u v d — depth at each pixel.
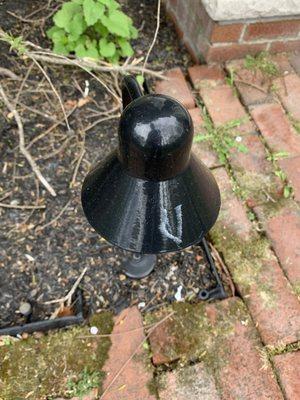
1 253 0.89
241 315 0.84
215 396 0.76
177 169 0.45
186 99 1.15
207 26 1.12
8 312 0.84
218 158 1.05
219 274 0.89
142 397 0.76
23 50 1.00
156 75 1.15
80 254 0.90
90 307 0.85
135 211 0.47
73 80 1.14
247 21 1.11
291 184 1.02
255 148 1.07
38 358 0.79
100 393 0.76
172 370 0.78
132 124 0.42
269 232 0.94
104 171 0.50
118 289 0.87
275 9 1.08
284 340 0.82
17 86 1.11
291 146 1.08
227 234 0.93
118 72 1.15
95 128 1.07
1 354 0.79
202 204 0.50
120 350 0.80
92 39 1.17
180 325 0.83
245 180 1.02
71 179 0.99
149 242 0.49
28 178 0.98
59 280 0.87
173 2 1.26
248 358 0.80
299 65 1.23
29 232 0.92
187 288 0.87
